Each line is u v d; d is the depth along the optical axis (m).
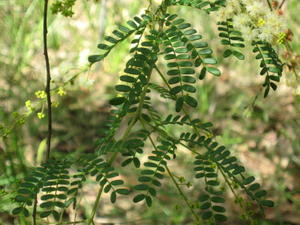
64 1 1.51
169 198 3.19
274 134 3.80
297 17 3.77
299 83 1.93
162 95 1.72
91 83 1.97
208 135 1.71
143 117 1.57
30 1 4.14
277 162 3.61
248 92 4.07
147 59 1.33
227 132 3.76
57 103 1.86
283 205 3.23
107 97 3.84
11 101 3.44
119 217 3.08
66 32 4.23
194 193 3.21
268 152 3.68
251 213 1.71
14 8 4.11
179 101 1.24
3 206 2.53
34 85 3.66
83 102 3.76
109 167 1.36
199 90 4.05
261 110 3.97
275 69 1.44
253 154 3.65
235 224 3.02
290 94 3.96
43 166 1.43
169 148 1.40
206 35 4.11
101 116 3.76
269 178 3.47
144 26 1.50
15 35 3.98
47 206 1.31
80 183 1.36
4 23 4.04
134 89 1.29
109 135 1.58
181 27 1.39
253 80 4.13
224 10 1.52
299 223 3.09
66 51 4.12
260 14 1.50
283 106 3.94
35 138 3.53
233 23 1.48
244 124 3.88
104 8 3.89
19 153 2.98
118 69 3.60
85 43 4.14
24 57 3.86
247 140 3.77
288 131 3.80
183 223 3.02
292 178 3.50
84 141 3.59
